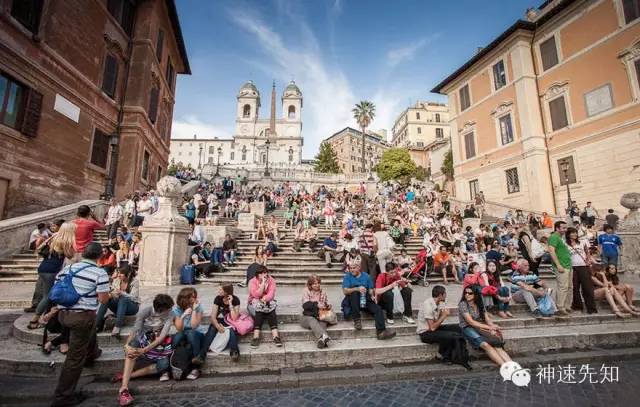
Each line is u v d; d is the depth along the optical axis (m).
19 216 11.45
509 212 18.84
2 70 10.82
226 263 10.62
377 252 7.92
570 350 5.48
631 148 16.36
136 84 17.80
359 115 57.66
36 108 12.09
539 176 19.94
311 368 4.70
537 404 3.73
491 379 4.45
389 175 49.88
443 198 25.23
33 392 3.78
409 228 15.45
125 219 12.87
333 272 10.59
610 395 3.94
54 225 6.91
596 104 18.06
